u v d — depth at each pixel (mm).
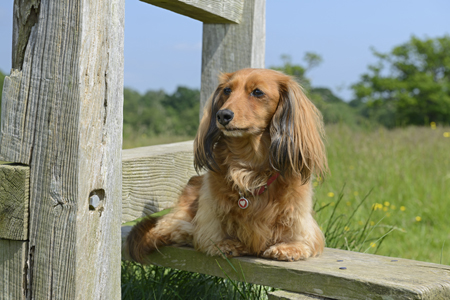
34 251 1903
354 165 6902
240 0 3289
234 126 2418
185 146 3352
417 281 2037
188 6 2812
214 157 2621
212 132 2650
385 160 6910
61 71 1814
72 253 1845
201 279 3018
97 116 1882
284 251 2383
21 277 1917
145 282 2982
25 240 1910
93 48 1836
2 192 1904
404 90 39094
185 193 3002
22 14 1854
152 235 2732
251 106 2504
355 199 5711
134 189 2637
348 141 8094
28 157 1886
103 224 1950
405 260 2477
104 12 1869
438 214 5438
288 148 2492
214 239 2529
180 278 3012
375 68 40719
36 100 1859
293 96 2594
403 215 5391
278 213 2480
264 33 3457
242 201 2436
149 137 9828
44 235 1876
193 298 2896
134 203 2639
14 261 1925
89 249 1893
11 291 1937
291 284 2254
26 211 1894
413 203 5715
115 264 2037
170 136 10031
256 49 3342
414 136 9078
